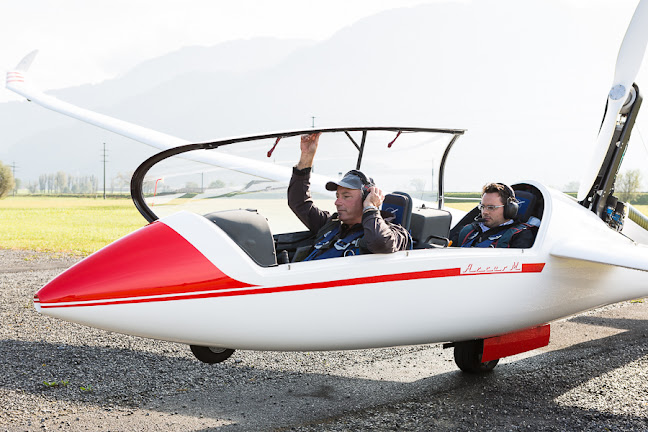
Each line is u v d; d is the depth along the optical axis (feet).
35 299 9.27
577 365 14.19
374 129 12.55
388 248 10.40
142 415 10.68
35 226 67.00
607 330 17.80
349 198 11.07
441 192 14.99
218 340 9.81
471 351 12.93
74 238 48.26
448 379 13.01
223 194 12.44
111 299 9.20
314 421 10.52
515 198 13.01
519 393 12.17
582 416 10.97
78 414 10.66
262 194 12.69
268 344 10.09
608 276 13.55
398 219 11.71
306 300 9.87
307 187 12.66
